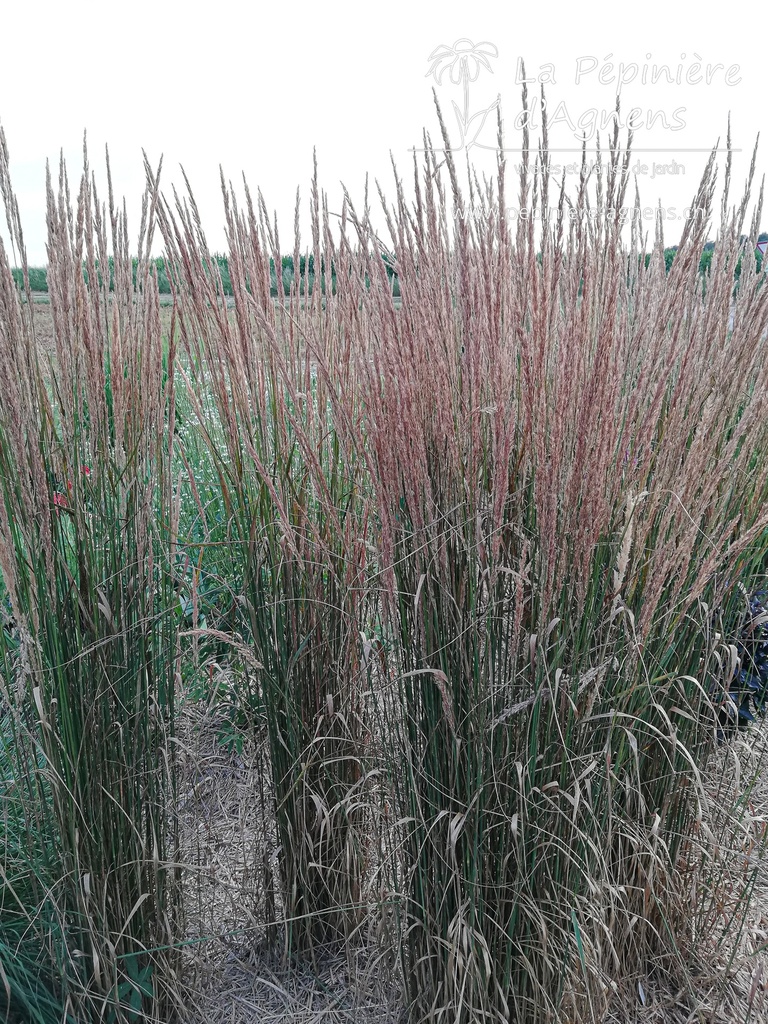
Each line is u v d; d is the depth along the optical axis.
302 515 2.10
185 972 2.23
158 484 2.02
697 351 1.98
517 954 1.85
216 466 2.14
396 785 1.95
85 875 1.84
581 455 1.59
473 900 1.75
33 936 1.93
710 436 2.11
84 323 1.79
